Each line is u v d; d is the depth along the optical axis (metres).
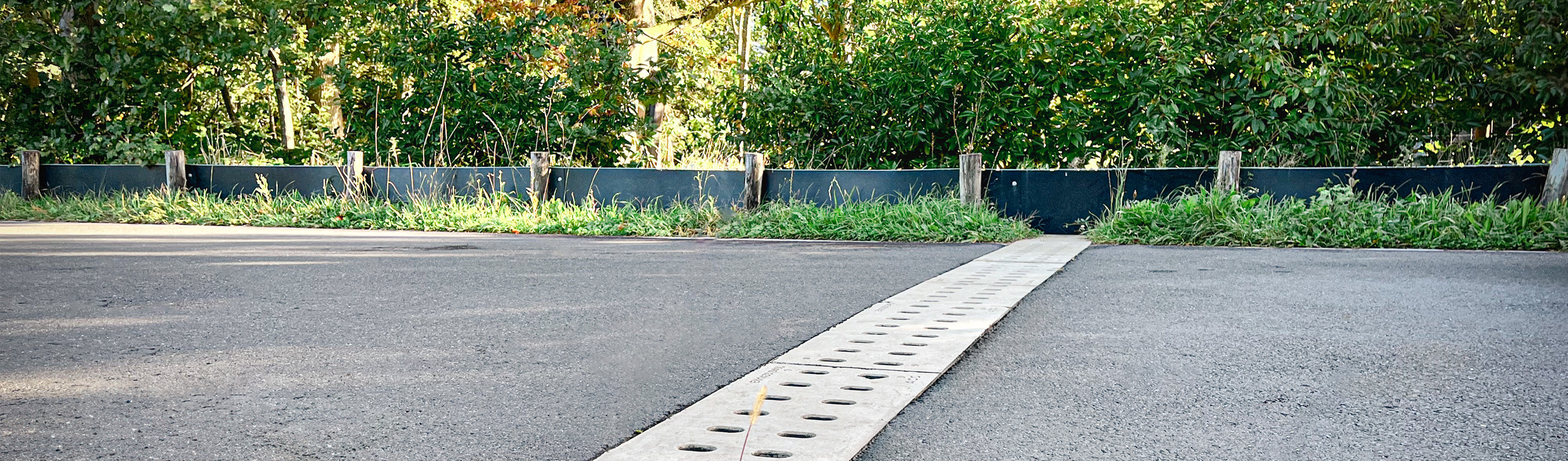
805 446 2.62
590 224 11.30
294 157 15.81
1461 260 7.39
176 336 4.27
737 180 11.67
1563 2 11.05
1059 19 12.70
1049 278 6.39
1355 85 11.72
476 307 5.14
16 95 15.98
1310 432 2.77
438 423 2.89
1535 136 12.09
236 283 6.12
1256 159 11.69
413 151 14.34
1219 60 11.96
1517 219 8.70
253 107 20.59
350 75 15.01
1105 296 5.49
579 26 15.41
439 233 11.12
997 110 12.28
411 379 3.45
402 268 7.02
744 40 28.48
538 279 6.38
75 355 3.87
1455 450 2.60
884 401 3.10
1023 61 12.49
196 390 3.28
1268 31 11.84
